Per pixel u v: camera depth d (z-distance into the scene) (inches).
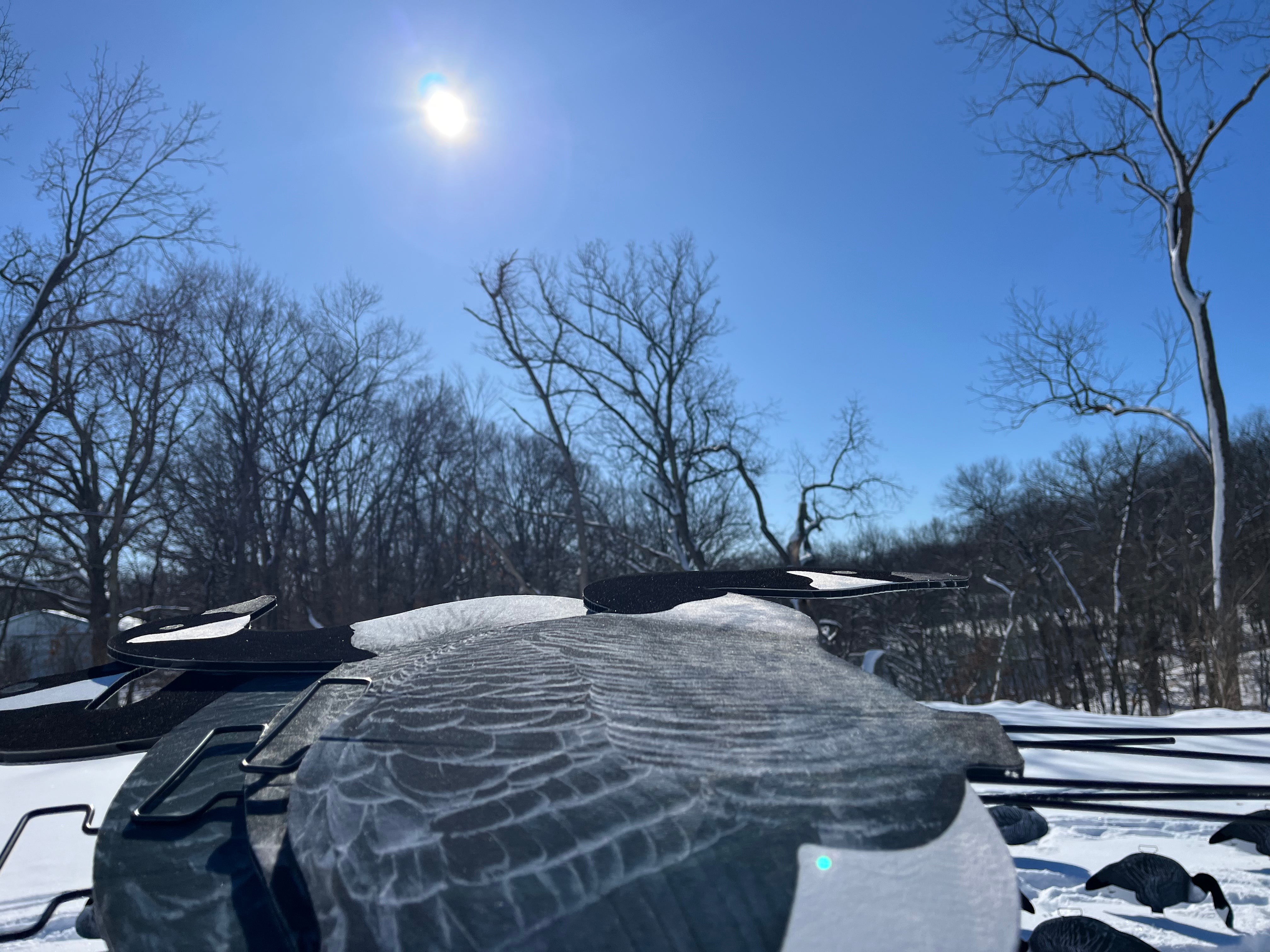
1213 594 770.8
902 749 61.5
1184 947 104.9
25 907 149.6
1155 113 770.2
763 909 45.9
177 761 80.9
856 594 126.0
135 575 1026.1
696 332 1020.5
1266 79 715.4
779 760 59.7
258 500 1098.7
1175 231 778.8
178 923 57.1
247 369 1099.3
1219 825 159.0
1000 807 149.3
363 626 130.0
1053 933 94.3
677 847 50.6
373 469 1252.5
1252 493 1143.6
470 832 53.5
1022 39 806.5
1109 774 199.5
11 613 870.4
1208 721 277.3
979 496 1147.3
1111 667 920.9
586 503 1241.4
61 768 237.9
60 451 837.8
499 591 1214.9
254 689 103.8
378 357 1199.6
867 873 48.1
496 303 951.0
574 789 57.0
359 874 51.5
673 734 63.7
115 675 140.3
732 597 118.0
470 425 1195.3
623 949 44.6
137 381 880.9
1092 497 1107.3
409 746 64.9
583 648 86.9
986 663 989.2
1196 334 762.2
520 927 46.2
